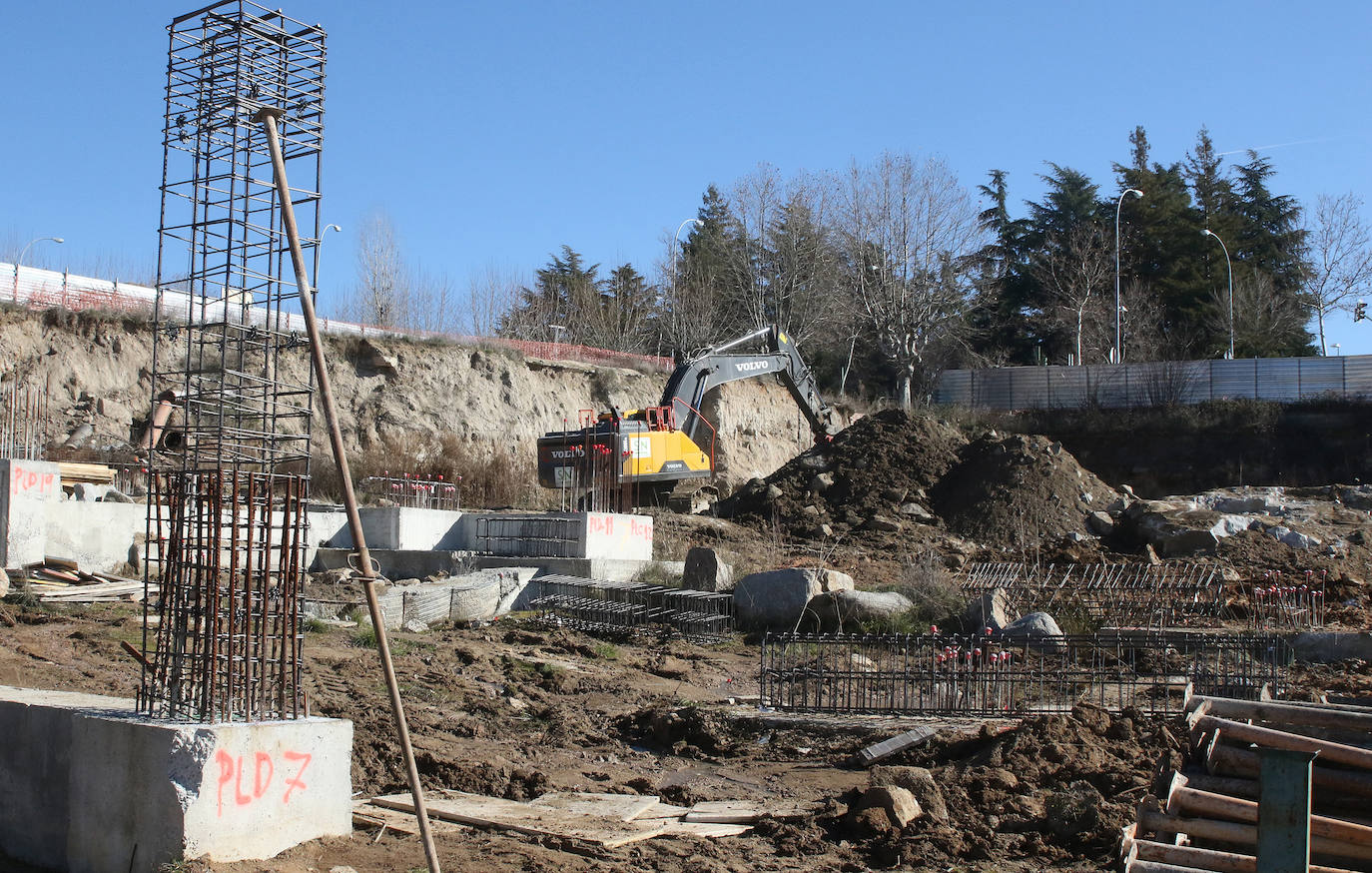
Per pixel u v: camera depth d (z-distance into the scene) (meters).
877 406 55.25
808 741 11.91
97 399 29.94
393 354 37.66
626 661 16.73
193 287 6.98
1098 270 65.62
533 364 42.22
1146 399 49.78
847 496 30.17
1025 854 7.91
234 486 6.71
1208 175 74.75
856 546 27.27
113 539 19.31
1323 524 26.53
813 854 7.87
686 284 67.00
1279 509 28.00
